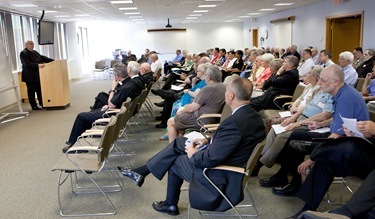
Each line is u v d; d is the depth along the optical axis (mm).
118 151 4535
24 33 10578
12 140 5242
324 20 10453
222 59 11703
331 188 3227
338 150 2309
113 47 19906
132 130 5625
